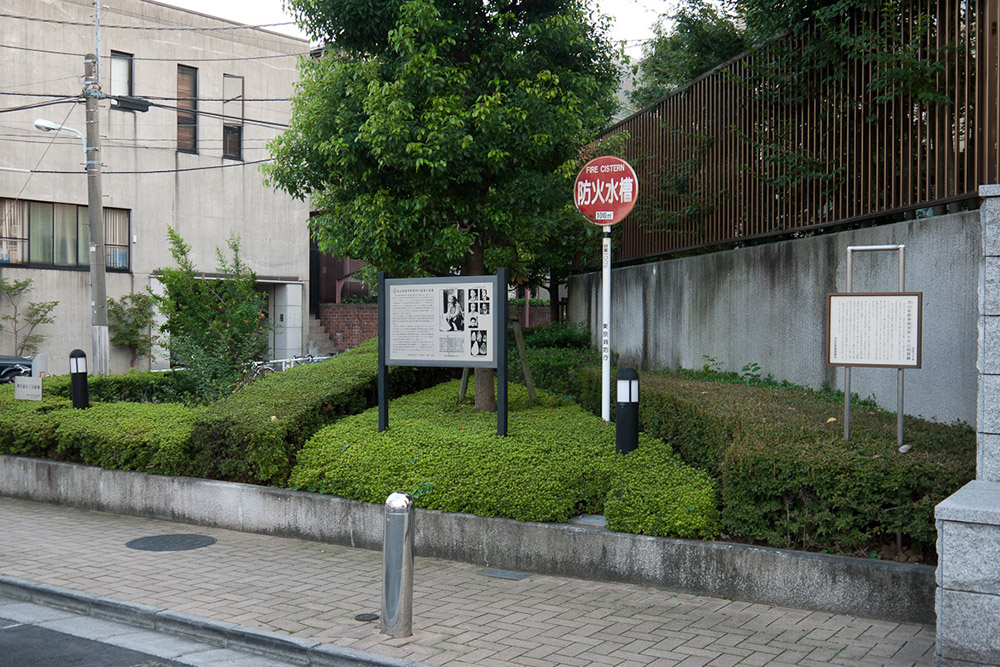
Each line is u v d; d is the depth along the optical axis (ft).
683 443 24.44
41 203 76.89
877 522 18.45
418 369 38.65
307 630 17.34
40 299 76.38
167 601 19.49
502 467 22.85
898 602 17.24
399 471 24.44
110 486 30.76
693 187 38.37
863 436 20.06
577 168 35.60
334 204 33.42
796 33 31.40
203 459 28.76
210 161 87.30
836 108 29.32
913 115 25.84
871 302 19.63
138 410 34.19
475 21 30.30
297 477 26.37
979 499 14.57
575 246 49.42
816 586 18.02
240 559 23.49
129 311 80.69
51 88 76.54
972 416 22.84
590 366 35.94
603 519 21.67
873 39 26.45
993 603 13.91
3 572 22.21
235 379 40.86
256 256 91.35
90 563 23.12
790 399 25.59
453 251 29.48
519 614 18.12
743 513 19.38
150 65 82.58
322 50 35.99
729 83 35.58
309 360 76.43
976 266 22.89
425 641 16.53
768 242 33.88
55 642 17.70
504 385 25.12
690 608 18.34
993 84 22.79
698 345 37.32
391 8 28.58
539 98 28.99
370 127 27.53
